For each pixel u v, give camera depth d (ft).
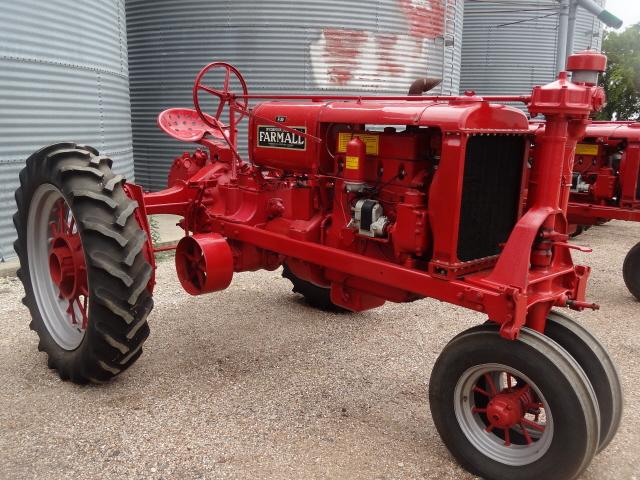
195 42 26.84
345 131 10.36
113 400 10.32
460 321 14.74
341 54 26.86
